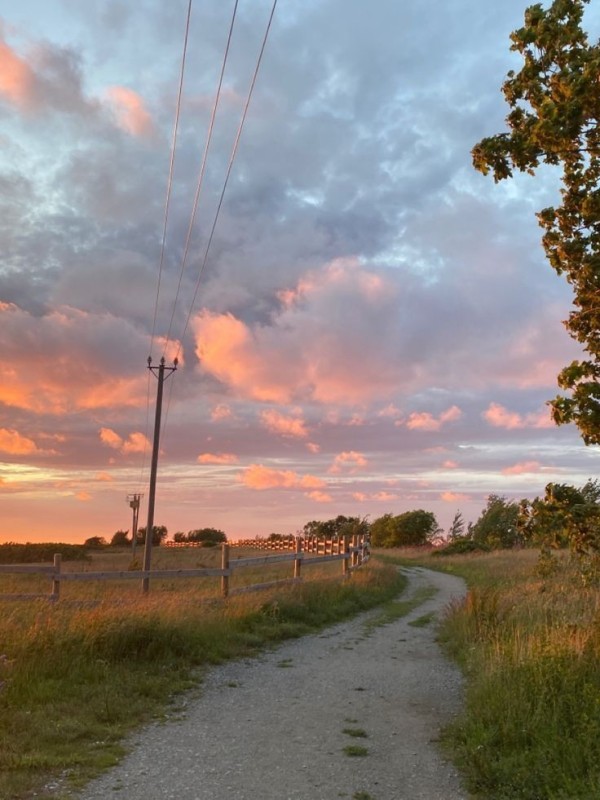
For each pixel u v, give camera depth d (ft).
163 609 33.65
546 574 47.50
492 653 26.73
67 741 18.85
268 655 33.32
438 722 22.13
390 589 66.95
